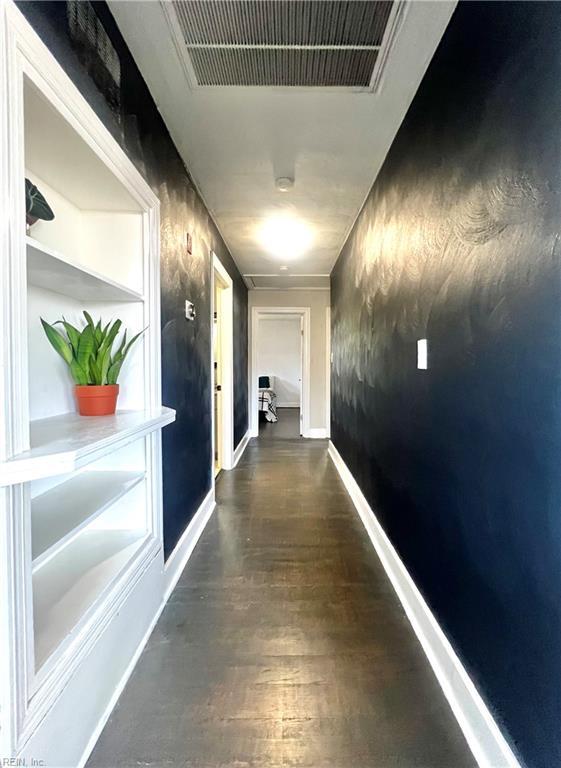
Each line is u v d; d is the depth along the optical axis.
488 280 1.07
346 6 1.26
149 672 1.38
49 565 1.39
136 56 1.49
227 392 4.11
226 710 1.23
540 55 0.84
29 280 1.26
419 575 1.62
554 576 0.82
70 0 1.09
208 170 2.34
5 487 0.82
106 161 1.24
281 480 3.70
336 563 2.14
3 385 0.81
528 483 0.91
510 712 0.98
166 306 1.94
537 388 0.87
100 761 1.07
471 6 1.15
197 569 2.08
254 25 1.34
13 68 0.82
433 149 1.45
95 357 1.41
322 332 5.91
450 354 1.32
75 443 0.95
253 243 3.75
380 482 2.29
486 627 1.09
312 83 1.61
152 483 1.69
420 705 1.25
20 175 0.85
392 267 2.04
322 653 1.47
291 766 1.06
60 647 1.02
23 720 0.86
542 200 0.84
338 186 2.54
